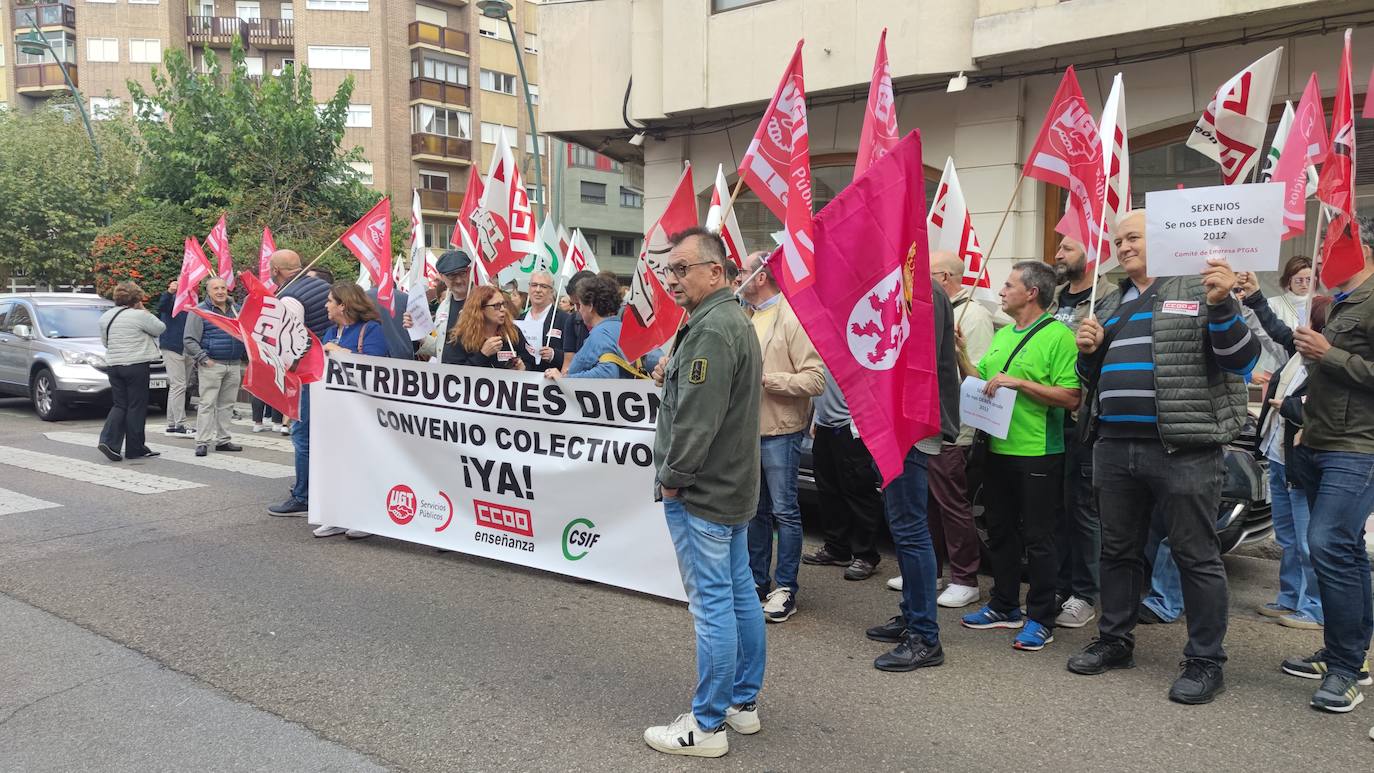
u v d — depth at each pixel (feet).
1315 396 11.96
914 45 30.68
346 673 12.86
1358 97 25.85
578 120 40.19
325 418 19.93
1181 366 11.82
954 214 20.16
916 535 13.12
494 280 22.84
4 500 23.68
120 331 29.43
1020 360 14.21
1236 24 26.03
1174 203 11.27
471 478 17.94
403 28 132.46
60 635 14.26
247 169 71.05
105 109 120.06
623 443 16.06
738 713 11.11
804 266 11.39
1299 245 26.99
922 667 13.23
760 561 15.81
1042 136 17.04
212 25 135.23
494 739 10.93
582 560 16.69
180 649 13.71
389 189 130.82
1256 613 15.92
